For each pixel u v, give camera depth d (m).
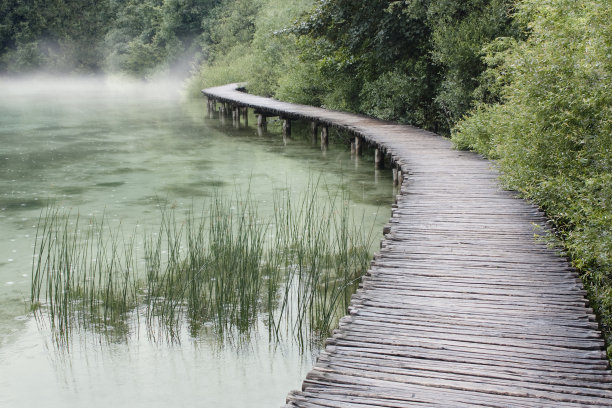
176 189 10.09
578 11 6.38
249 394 4.02
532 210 6.36
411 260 4.91
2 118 22.11
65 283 5.39
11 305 5.41
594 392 2.95
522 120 6.65
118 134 17.75
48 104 28.39
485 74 11.62
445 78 13.82
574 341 3.49
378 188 10.07
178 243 7.03
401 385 3.06
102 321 5.08
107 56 46.06
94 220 8.12
